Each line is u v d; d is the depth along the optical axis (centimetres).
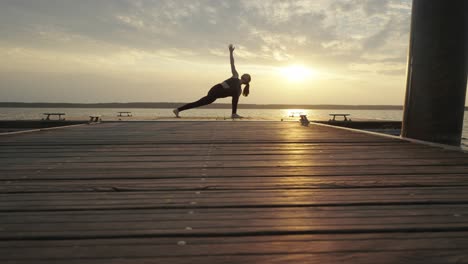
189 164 302
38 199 196
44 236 143
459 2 408
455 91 423
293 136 520
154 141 456
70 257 126
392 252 130
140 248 133
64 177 250
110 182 237
